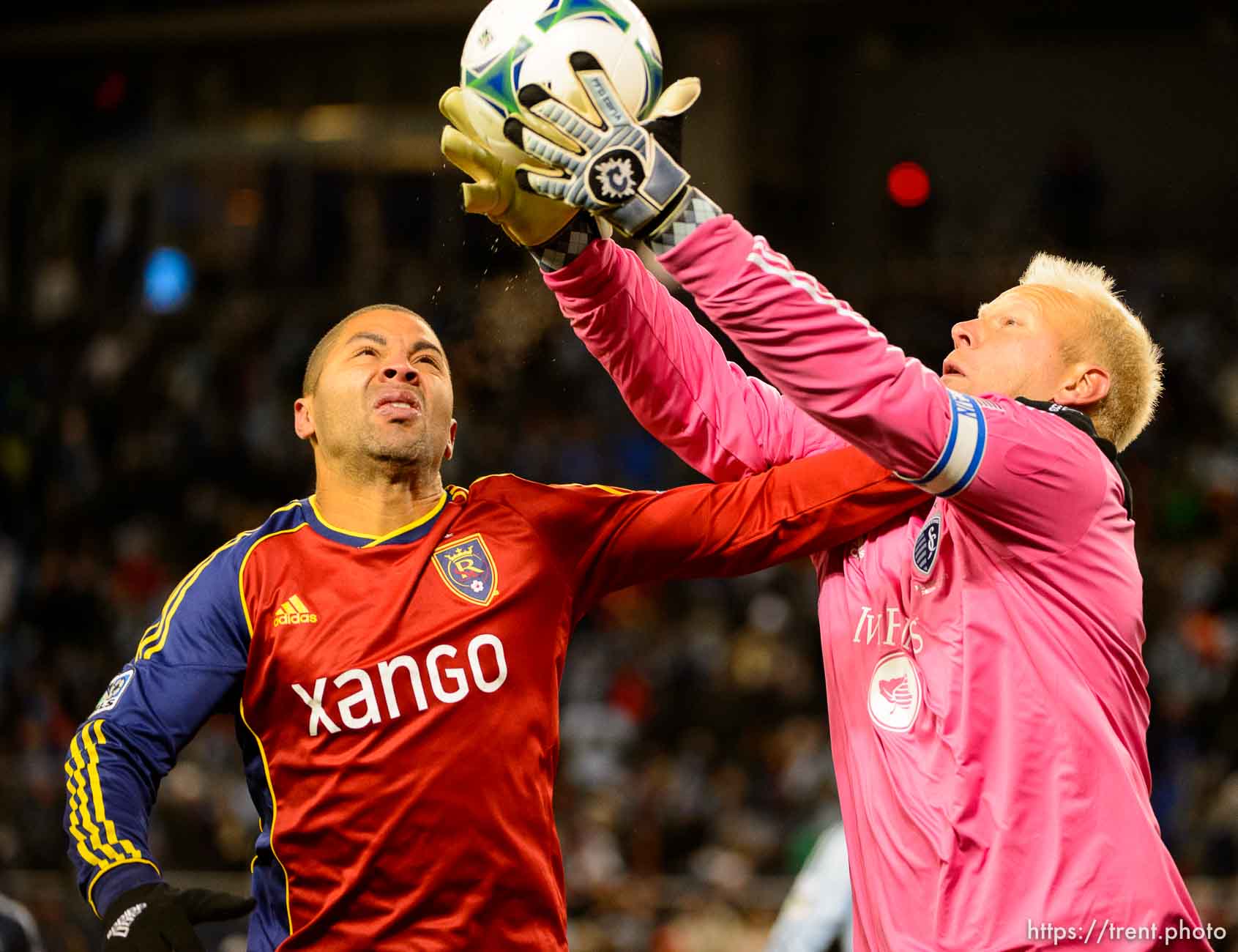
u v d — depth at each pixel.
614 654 28.44
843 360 5.80
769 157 42.81
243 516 35.25
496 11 6.06
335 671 6.41
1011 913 5.82
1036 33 42.81
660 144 6.03
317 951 6.39
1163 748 24.38
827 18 32.78
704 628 28.97
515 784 6.49
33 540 35.38
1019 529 6.00
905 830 6.17
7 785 23.92
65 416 39.06
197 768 23.23
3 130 45.84
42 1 37.22
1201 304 37.84
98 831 6.14
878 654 6.57
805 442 7.32
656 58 6.25
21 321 43.06
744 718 26.59
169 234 45.00
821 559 7.16
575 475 33.59
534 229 6.59
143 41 36.66
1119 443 6.77
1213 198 41.84
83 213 45.78
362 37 35.47
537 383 35.00
